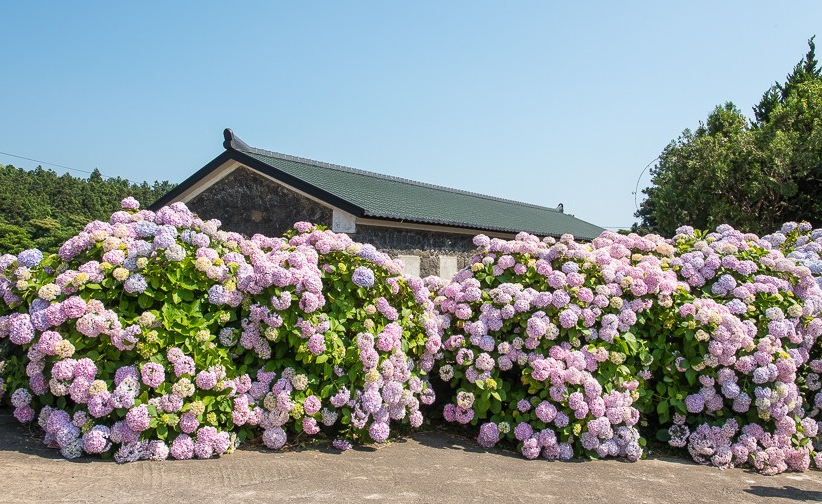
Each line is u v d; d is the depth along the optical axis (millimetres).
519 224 15570
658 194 21938
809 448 5699
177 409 4375
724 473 5156
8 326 4730
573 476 4730
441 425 6211
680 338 5832
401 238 10711
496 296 5910
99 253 4863
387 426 5199
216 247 5223
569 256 6027
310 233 5961
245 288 4871
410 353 5738
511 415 5566
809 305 6090
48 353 4320
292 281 4836
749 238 7426
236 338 4887
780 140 17562
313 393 4953
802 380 6141
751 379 5555
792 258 6777
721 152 18719
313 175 12031
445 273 11742
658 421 5980
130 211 5543
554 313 5652
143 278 4551
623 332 5621
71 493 3537
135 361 4480
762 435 5457
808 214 18688
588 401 5281
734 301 5863
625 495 4293
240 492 3758
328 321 5039
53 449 4469
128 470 4062
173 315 4578
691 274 6277
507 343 5613
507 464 4984
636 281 5699
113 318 4355
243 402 4645
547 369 5324
